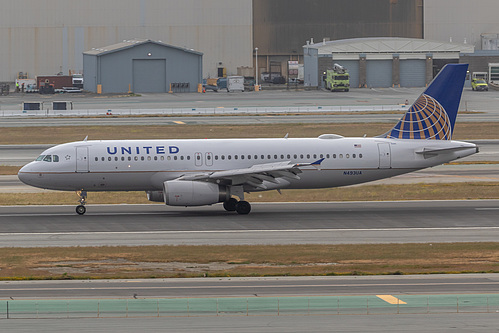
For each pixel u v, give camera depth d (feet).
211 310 423.64
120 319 405.80
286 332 380.58
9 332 381.81
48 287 485.15
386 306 429.79
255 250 604.49
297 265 551.59
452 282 493.36
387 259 568.41
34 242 638.53
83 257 580.30
